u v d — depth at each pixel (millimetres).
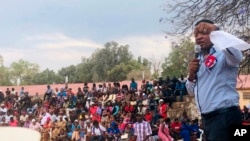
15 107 28859
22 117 24844
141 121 16438
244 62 11000
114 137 19953
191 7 12836
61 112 23953
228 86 2611
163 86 24656
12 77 72562
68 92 29438
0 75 72062
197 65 2730
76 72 66000
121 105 24484
